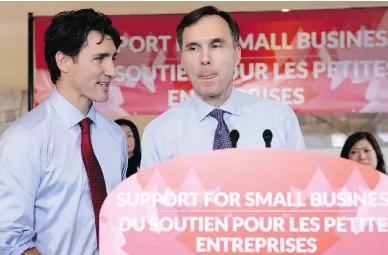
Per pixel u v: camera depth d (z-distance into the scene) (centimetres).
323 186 85
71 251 150
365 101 269
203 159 85
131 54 274
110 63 152
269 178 85
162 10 282
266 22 269
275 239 85
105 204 86
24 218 144
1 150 146
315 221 84
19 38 297
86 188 153
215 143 152
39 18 269
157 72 274
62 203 151
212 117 155
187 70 146
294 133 157
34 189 148
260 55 270
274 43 270
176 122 156
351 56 268
